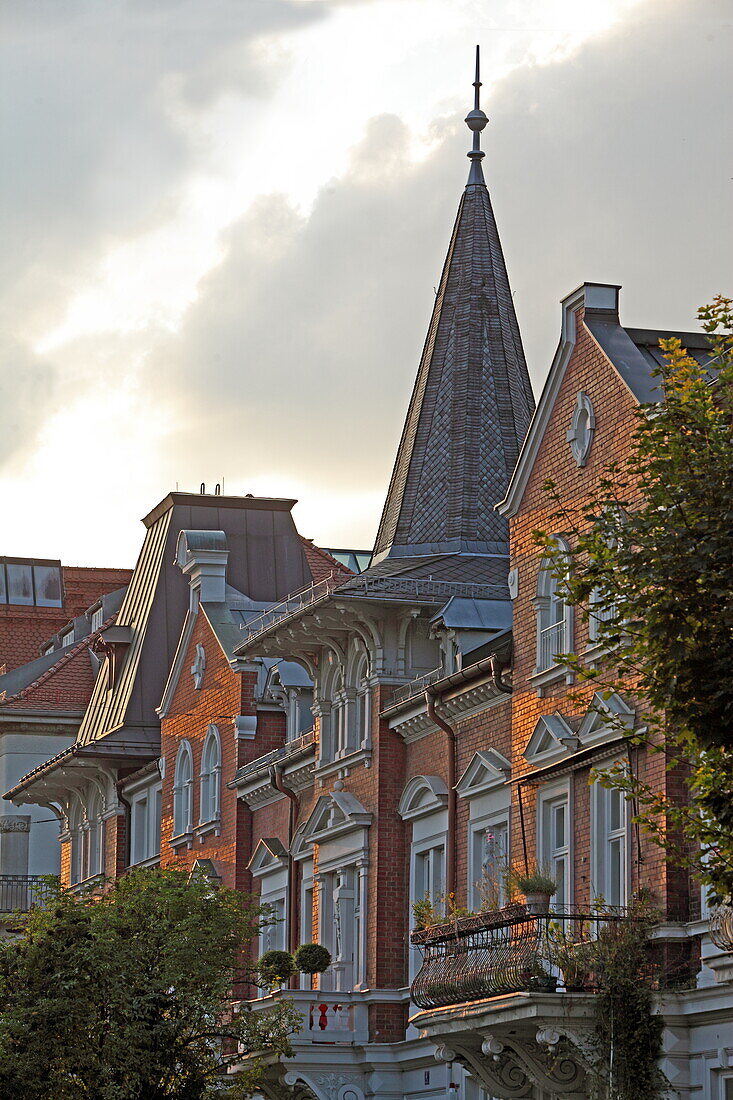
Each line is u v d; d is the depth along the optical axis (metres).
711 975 49.34
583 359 58.94
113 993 64.50
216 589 97.44
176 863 80.88
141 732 106.88
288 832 83.50
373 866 72.88
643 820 38.12
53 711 126.19
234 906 70.81
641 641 36.97
